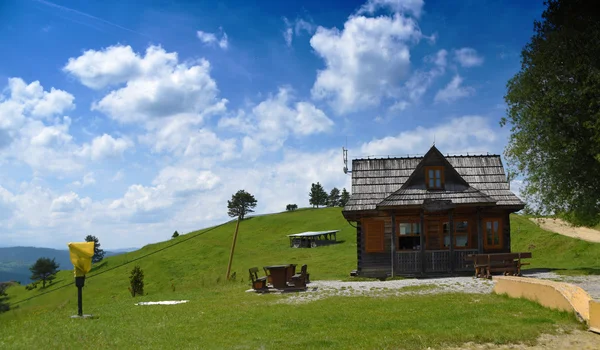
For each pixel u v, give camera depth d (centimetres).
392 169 3409
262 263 5738
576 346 1140
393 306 1742
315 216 10175
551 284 1569
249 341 1287
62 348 1302
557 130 2780
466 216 3173
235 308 1898
